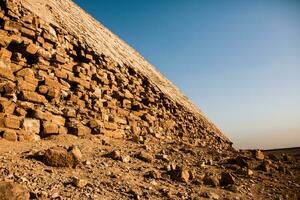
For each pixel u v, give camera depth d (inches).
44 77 377.7
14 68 351.3
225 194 247.6
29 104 338.3
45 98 368.5
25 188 160.7
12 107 315.0
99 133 401.7
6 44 356.5
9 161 216.2
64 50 438.3
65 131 356.8
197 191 242.2
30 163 221.5
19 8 395.5
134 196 201.0
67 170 227.6
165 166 295.7
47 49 408.5
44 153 232.4
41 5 469.4
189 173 279.1
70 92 408.2
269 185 303.7
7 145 263.1
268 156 489.4
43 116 337.4
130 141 437.1
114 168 262.1
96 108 432.8
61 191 182.7
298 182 337.4
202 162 351.3
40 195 168.2
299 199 268.5
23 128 303.9
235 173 334.6
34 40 395.2
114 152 299.1
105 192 198.4
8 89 325.4
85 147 320.5
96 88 458.0
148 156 321.7
